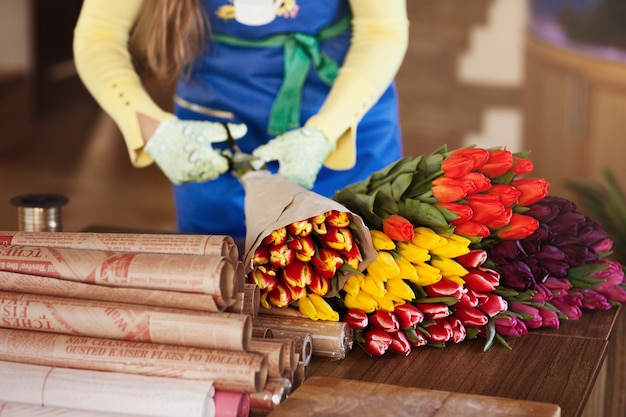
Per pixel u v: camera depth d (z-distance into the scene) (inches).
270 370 43.3
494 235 52.4
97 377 42.6
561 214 55.6
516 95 224.4
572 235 55.4
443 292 49.9
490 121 221.8
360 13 69.9
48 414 42.1
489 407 41.9
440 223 49.5
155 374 42.5
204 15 70.3
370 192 51.6
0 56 227.0
